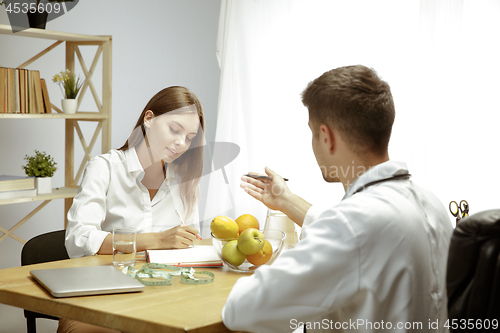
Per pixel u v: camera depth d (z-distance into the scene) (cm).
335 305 83
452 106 198
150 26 301
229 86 256
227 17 254
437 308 90
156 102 167
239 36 252
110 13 280
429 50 200
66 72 242
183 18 319
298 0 239
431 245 90
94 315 88
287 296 82
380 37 221
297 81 242
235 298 85
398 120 214
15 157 248
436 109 199
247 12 250
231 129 257
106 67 242
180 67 320
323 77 96
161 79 310
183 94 168
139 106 300
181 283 108
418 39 203
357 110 91
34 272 109
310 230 87
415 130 204
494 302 68
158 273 110
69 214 151
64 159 268
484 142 196
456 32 196
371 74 94
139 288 100
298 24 240
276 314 82
